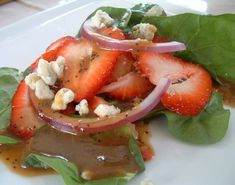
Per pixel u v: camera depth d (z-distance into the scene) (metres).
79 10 0.21
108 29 0.17
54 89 0.16
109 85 0.16
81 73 0.16
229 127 0.15
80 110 0.15
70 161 0.14
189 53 0.17
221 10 0.21
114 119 0.15
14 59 0.19
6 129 0.15
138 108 0.15
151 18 0.18
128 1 0.22
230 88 0.17
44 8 0.24
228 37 0.17
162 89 0.16
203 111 0.15
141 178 0.14
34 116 0.15
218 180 0.14
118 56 0.16
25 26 0.20
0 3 0.24
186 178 0.14
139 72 0.16
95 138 0.14
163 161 0.15
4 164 0.15
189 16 0.17
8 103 0.16
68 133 0.15
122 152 0.14
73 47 0.17
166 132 0.16
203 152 0.15
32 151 0.14
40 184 0.14
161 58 0.17
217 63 0.17
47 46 0.19
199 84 0.16
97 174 0.13
